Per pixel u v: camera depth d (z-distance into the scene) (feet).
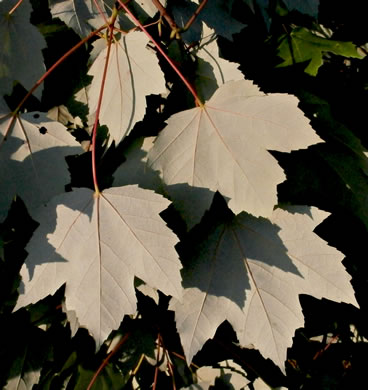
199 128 1.27
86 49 1.47
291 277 1.30
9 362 1.59
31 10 1.33
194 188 1.25
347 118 1.66
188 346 1.30
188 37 1.45
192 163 1.25
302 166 1.49
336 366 1.84
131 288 1.19
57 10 1.40
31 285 1.21
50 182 1.27
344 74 1.68
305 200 1.50
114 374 1.57
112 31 1.33
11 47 1.33
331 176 1.50
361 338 1.84
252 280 1.32
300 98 1.47
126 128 1.29
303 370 1.81
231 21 1.50
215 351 1.63
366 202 1.50
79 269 1.21
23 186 1.27
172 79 1.44
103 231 1.22
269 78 1.51
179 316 1.31
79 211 1.23
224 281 1.33
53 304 1.61
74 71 1.55
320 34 1.66
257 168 1.22
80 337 1.63
